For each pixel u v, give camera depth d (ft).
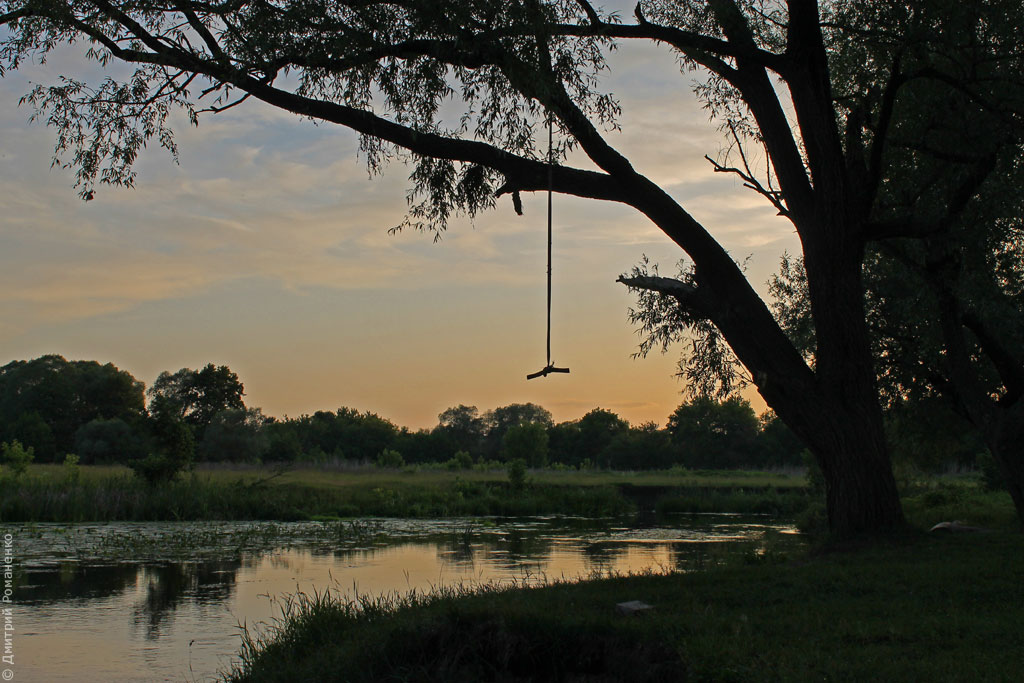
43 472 135.13
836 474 41.39
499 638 24.68
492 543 67.92
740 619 24.73
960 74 45.03
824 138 41.73
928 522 63.00
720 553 55.42
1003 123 43.70
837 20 47.55
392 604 33.32
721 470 253.65
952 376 50.70
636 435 311.27
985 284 46.62
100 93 37.68
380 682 24.25
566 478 184.03
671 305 49.90
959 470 150.30
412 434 374.63
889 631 23.07
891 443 69.05
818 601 27.40
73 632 35.47
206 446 205.26
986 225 47.01
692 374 51.31
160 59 36.27
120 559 57.31
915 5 42.22
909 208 49.06
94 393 323.78
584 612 25.71
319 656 26.61
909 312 51.65
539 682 23.76
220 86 37.40
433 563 54.75
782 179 44.65
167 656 31.50
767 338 42.16
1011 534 43.16
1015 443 48.01
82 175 38.19
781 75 42.70
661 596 28.73
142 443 257.75
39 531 72.18
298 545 66.23
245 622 37.24
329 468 189.37
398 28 36.78
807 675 19.34
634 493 148.05
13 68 36.76
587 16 39.86
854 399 41.37
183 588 45.85
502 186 42.78
